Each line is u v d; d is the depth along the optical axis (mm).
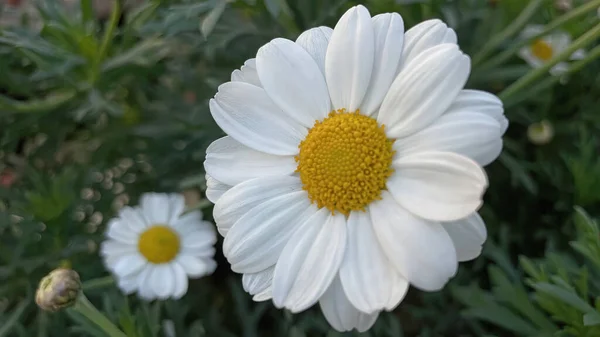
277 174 143
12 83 218
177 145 228
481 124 128
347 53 139
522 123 209
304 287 136
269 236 140
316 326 197
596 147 205
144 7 187
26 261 209
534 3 182
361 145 137
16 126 218
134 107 241
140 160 231
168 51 219
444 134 131
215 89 204
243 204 141
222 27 198
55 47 198
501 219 209
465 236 133
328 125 139
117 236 199
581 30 194
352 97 140
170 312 199
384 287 132
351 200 137
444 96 132
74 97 212
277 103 143
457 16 201
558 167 202
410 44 139
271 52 143
